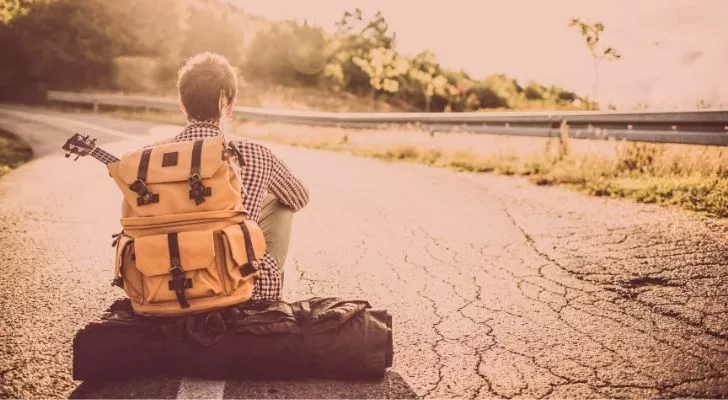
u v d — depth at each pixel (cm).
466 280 420
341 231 566
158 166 247
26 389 258
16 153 1208
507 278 424
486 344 312
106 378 260
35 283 403
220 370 259
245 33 6156
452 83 7119
